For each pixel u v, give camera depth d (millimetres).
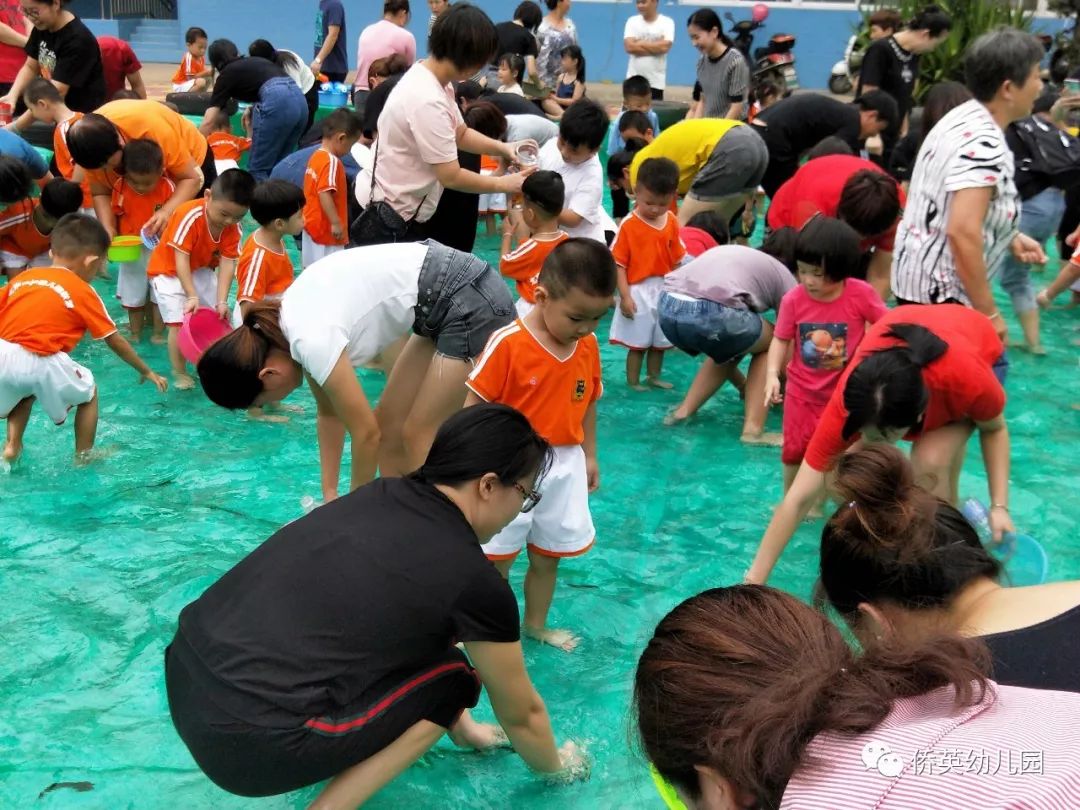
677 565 3795
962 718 1316
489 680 2414
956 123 3922
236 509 4090
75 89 7484
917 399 2910
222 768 2232
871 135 7066
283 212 5070
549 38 11531
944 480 3438
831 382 4023
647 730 1383
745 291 4633
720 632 1375
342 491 4281
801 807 1228
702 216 5883
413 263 3299
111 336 4457
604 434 4961
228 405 3043
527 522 3115
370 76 8633
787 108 6934
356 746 2236
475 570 2275
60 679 3016
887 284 5391
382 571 2236
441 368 3396
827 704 1290
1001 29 3867
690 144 6113
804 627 1386
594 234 5648
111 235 5766
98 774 2654
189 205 5191
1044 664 1774
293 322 3070
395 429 3688
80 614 3332
